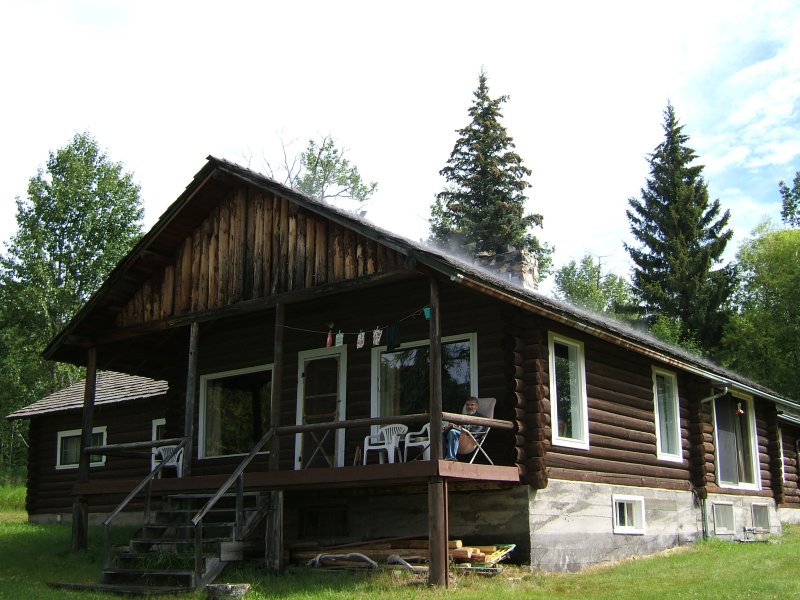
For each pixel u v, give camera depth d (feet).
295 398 53.36
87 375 55.62
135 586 39.52
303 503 50.44
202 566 40.16
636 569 44.01
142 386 80.12
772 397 70.59
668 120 159.02
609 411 50.75
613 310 159.43
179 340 60.44
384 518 47.03
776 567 44.11
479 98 148.97
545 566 42.34
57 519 82.84
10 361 138.51
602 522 47.78
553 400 45.11
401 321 49.39
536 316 44.34
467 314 46.60
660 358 52.49
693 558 49.32
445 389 46.70
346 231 44.39
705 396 62.39
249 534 44.57
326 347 52.54
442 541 37.06
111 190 151.02
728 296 150.30
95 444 81.51
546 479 42.42
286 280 46.75
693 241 154.61
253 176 47.70
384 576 38.75
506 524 42.55
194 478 46.42
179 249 53.21
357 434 49.55
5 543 57.88
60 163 151.74
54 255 147.13
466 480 39.68
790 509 79.15
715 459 63.57
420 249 39.88
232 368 57.62
